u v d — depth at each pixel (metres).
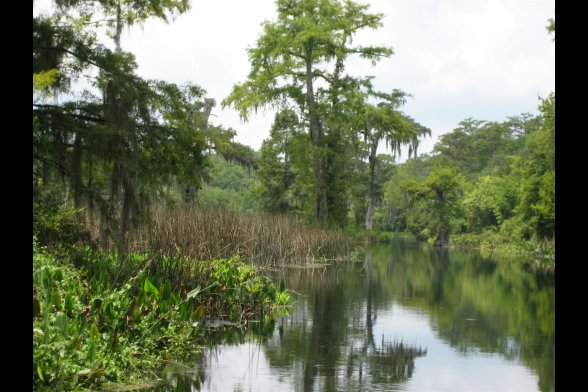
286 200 36.72
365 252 34.91
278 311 12.52
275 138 35.78
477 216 55.47
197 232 14.75
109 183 11.62
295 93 32.66
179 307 8.95
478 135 78.62
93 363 6.73
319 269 21.94
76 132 10.38
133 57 11.23
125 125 10.74
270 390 6.93
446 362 8.48
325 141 32.66
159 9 12.27
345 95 33.06
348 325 11.12
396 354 8.91
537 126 73.88
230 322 11.08
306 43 31.64
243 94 32.88
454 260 30.06
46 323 6.20
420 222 57.88
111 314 7.81
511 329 10.98
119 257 10.30
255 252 20.12
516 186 51.38
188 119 12.05
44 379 6.03
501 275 21.47
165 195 12.88
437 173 53.25
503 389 7.20
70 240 10.14
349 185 34.38
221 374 7.57
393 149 45.81
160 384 7.07
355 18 34.50
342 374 7.73
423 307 13.48
